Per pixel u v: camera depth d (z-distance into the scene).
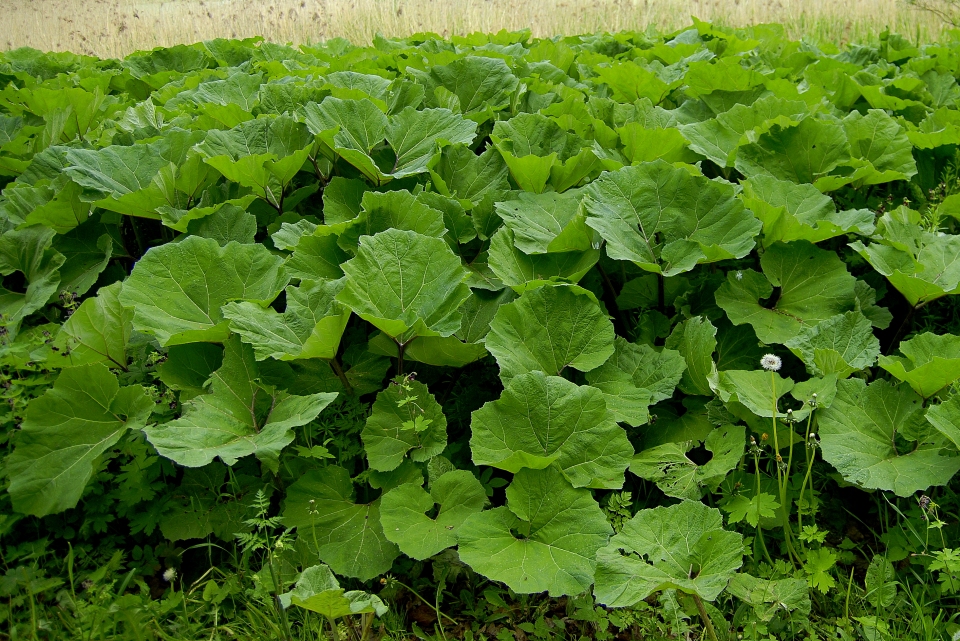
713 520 2.11
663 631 2.14
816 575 2.17
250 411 2.49
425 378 2.95
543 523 2.25
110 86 5.59
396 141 3.68
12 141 4.02
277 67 5.23
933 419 2.25
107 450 2.50
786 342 2.69
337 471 2.46
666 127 3.96
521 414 2.42
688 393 2.71
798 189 3.25
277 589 2.13
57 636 2.12
